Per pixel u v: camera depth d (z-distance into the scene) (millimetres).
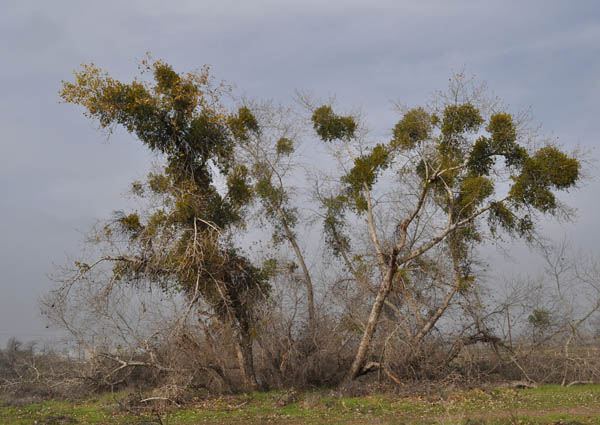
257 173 30594
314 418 16109
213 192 25500
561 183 22562
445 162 24578
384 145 27578
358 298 25906
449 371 23625
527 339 25219
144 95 23219
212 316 23719
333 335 25812
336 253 32688
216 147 24922
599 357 23328
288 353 25156
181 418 16609
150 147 24266
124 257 22734
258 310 24953
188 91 24047
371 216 27375
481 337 25016
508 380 23594
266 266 26812
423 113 25094
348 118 30406
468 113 24312
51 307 22312
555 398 18281
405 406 17672
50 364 25141
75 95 22734
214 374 22766
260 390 24188
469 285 25156
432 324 25219
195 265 22812
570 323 24641
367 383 23094
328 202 32281
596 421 13648
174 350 22250
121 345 22922
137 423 15523
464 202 25531
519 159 24328
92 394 22312
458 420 14023
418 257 26172
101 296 22250
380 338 24094
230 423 15664
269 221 32281
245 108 27422
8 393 22422
